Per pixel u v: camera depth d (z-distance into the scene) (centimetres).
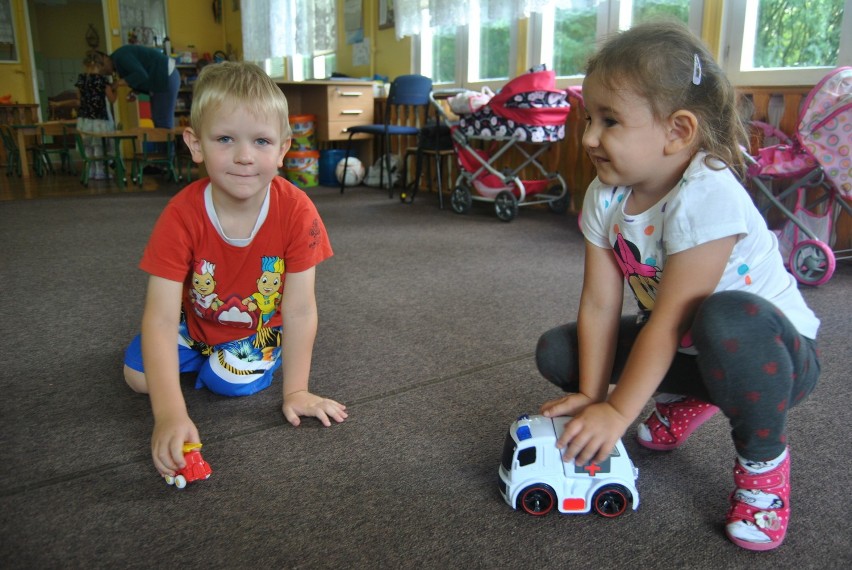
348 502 94
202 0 832
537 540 86
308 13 585
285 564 81
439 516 91
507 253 263
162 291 106
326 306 190
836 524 89
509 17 347
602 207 93
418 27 429
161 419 99
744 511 85
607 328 96
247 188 102
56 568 80
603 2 337
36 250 262
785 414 79
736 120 84
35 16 1010
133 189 479
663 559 82
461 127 349
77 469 103
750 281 86
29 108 632
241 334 125
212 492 97
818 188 250
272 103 100
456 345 159
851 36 246
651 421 110
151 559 82
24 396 129
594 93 80
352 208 384
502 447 110
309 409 118
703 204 79
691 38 81
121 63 494
